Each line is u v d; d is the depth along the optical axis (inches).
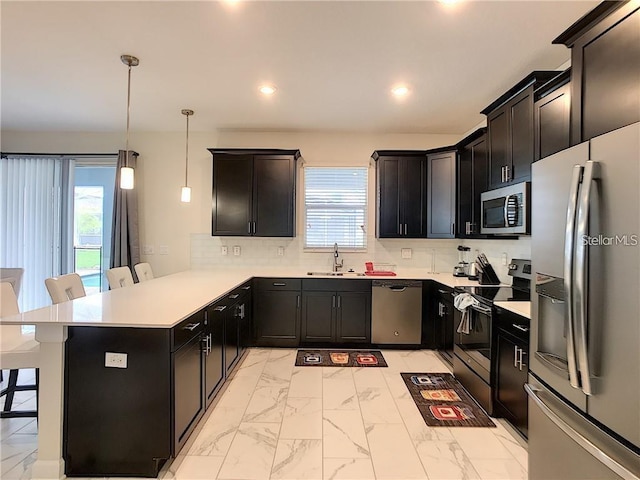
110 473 76.8
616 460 46.6
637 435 43.8
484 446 88.1
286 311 161.3
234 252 181.6
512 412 92.5
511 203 105.3
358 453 85.0
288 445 87.9
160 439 75.8
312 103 138.7
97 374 76.2
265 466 80.1
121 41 95.3
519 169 107.0
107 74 115.0
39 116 156.5
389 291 159.8
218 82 120.0
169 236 181.2
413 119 157.4
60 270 179.6
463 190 155.2
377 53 100.3
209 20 85.4
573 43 65.7
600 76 59.7
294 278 160.9
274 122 162.9
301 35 91.6
